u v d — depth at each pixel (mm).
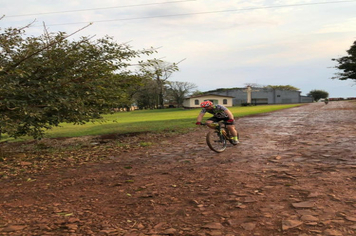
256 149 8359
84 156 8953
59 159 8664
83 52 8555
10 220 3895
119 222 3652
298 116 23359
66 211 4160
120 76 9789
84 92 8852
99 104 9977
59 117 8938
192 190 4801
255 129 14188
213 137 8250
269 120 20047
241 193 4449
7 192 5422
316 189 4398
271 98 98375
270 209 3727
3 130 7875
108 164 7531
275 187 4637
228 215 3637
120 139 12969
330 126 13969
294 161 6461
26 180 6301
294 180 4961
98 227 3518
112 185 5473
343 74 45750
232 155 7645
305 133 11625
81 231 3418
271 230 3143
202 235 3135
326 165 5906
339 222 3207
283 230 3115
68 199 4770
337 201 3848
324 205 3738
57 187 5578
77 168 7273
